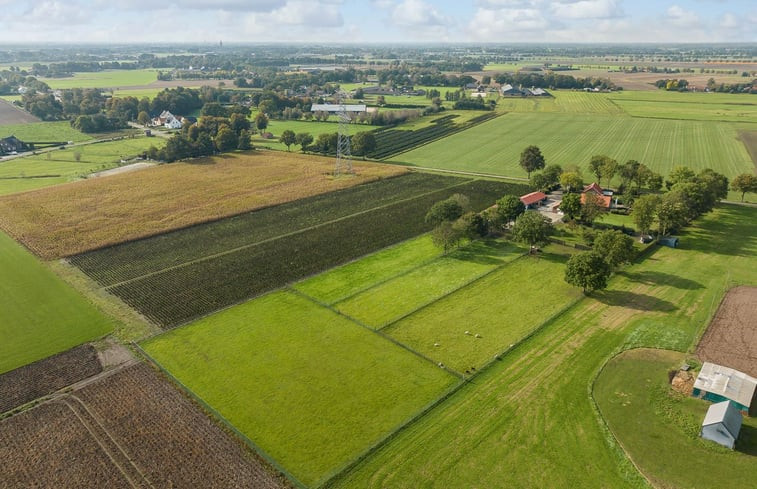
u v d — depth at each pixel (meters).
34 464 45.09
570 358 58.28
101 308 71.38
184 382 55.25
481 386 53.81
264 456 45.25
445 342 61.91
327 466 44.06
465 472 43.03
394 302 71.88
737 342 60.66
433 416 49.56
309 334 64.00
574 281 70.88
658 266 82.06
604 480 42.16
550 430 47.50
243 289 76.81
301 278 80.38
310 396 52.72
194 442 47.03
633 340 61.47
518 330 64.25
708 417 46.81
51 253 90.31
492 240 94.25
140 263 86.88
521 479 42.28
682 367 55.75
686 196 98.50
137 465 44.75
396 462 44.22
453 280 78.38
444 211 93.81
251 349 61.03
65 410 51.53
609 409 50.22
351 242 95.25
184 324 66.81
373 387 53.91
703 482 41.94
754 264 81.88
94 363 58.81
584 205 99.75
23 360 59.72
